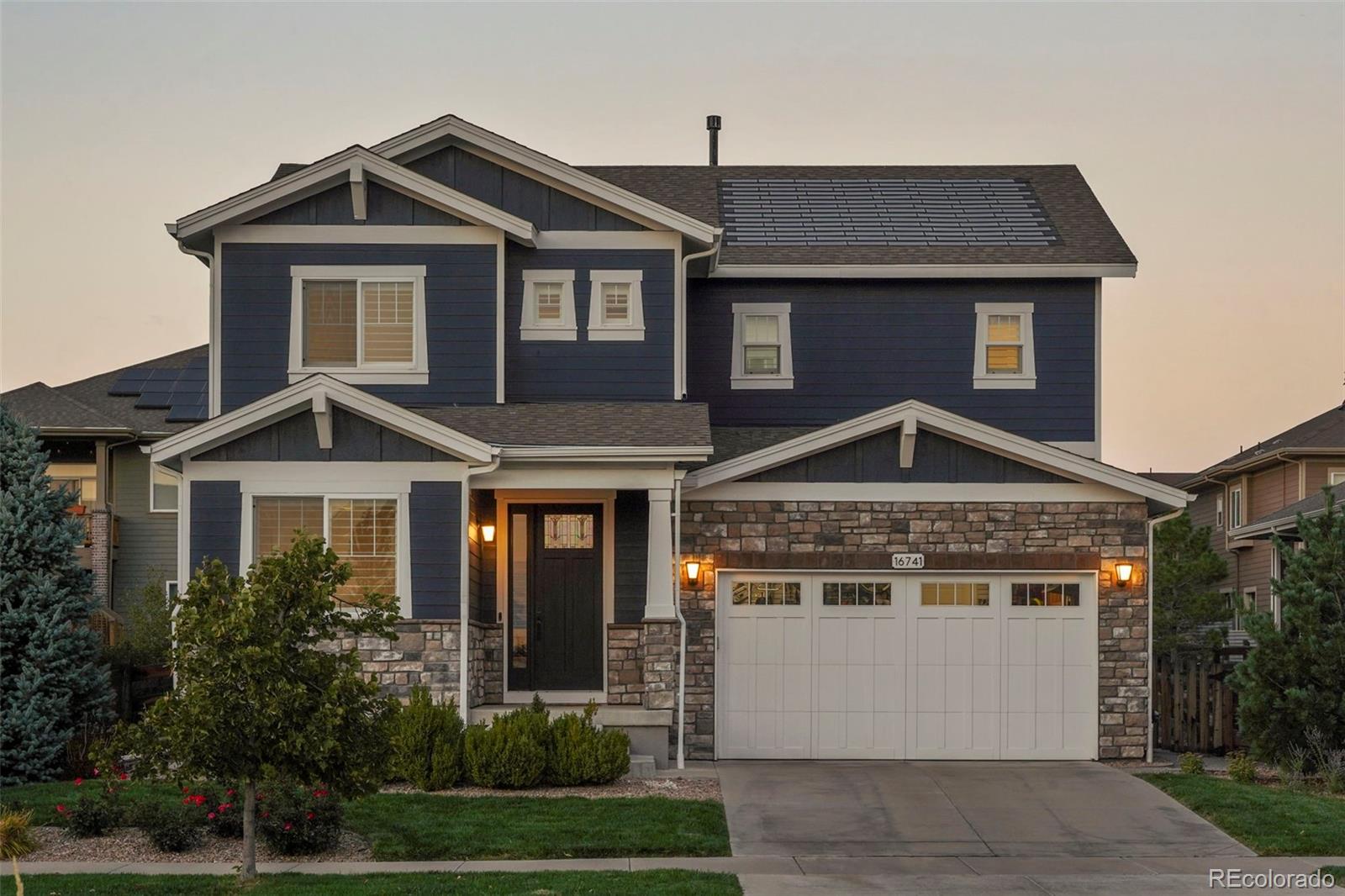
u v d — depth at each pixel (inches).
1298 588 748.6
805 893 519.2
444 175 879.7
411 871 546.0
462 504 759.1
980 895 518.9
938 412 785.6
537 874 536.4
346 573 553.3
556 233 876.0
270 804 589.3
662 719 754.2
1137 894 522.3
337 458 761.6
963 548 793.6
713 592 791.7
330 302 848.9
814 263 930.7
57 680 765.3
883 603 797.9
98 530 1182.3
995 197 1052.5
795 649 794.8
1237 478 1568.7
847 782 721.6
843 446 797.2
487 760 688.4
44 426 1173.7
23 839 576.7
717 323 948.0
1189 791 694.5
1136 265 927.7
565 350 871.1
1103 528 794.8
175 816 595.2
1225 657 999.6
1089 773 748.0
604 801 663.8
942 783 719.1
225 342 845.8
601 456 751.1
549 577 832.9
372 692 544.1
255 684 524.7
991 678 794.8
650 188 1076.5
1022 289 947.3
